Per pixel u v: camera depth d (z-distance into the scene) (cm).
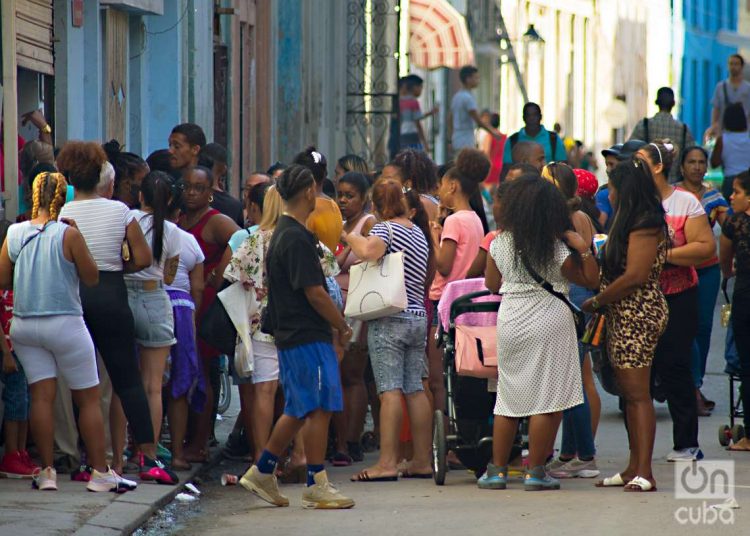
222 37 4794
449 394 2512
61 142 3322
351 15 6694
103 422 2344
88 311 2320
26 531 2022
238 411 3266
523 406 2400
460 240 2670
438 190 3005
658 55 12062
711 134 5828
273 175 3120
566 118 10119
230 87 4831
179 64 4134
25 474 2391
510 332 2386
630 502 2302
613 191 2394
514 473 2594
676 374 2658
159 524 2205
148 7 3756
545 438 2409
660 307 2391
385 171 2905
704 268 3256
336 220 2553
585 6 10481
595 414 2581
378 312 2500
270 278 2300
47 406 2288
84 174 2334
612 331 2398
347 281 2706
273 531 2150
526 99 9231
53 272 2255
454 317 2503
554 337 2383
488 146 6706
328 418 2311
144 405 2377
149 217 2455
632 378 2389
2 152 2716
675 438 2684
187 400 2556
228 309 2480
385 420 2553
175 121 4116
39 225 2273
